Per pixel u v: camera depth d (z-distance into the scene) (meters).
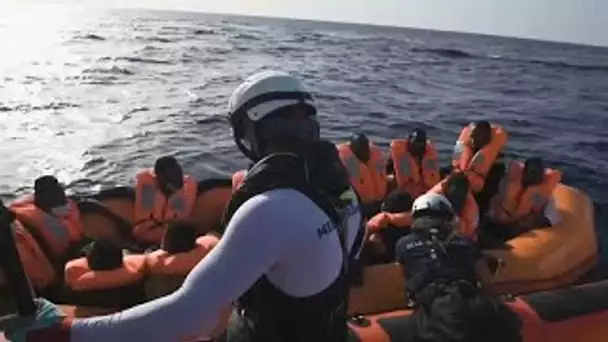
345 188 1.50
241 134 1.47
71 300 3.82
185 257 3.79
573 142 15.91
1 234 1.27
